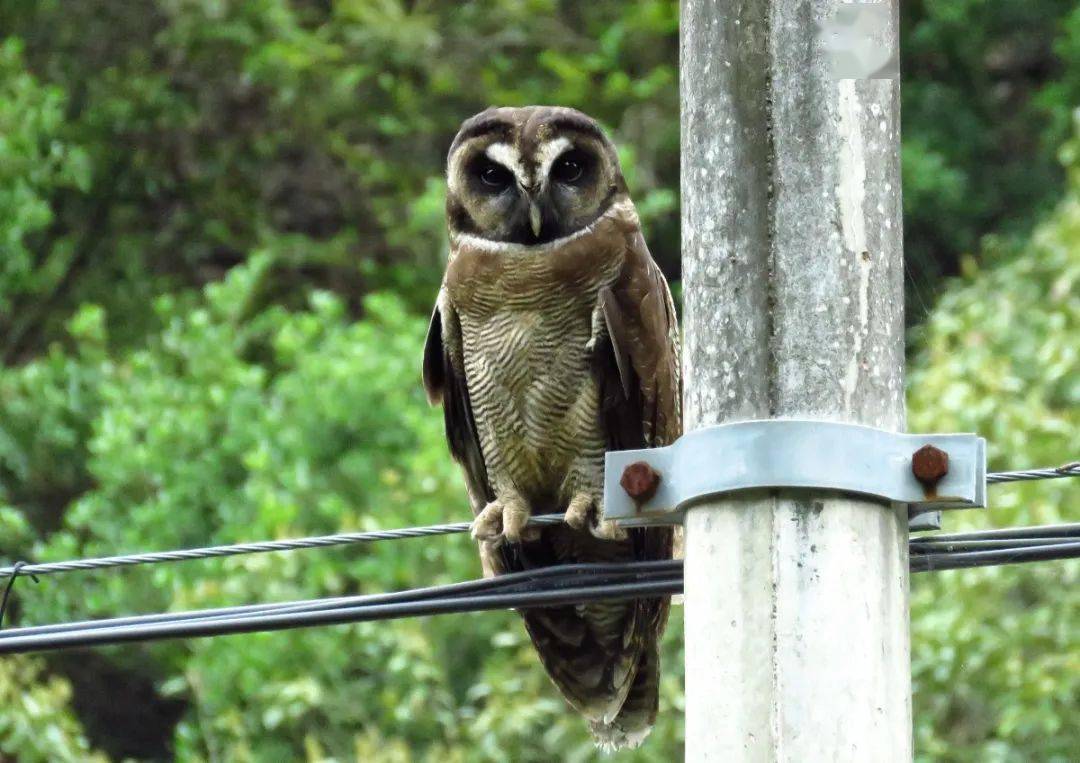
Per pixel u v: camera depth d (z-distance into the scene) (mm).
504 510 9383
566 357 9422
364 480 17000
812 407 6383
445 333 9641
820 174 6516
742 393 6434
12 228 20312
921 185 23219
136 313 23375
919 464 6312
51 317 23328
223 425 18094
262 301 23891
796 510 6246
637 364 9234
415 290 23125
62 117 22641
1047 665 14055
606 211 9445
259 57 24312
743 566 6246
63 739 15125
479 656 16031
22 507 19766
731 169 6570
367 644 15484
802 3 6613
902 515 6383
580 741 14891
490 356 9484
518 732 15031
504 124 9500
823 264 6465
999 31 25344
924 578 15000
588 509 9336
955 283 17734
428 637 15805
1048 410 15297
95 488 19688
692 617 6312
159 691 19516
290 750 15344
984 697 14234
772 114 6578
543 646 9305
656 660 9242
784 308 6453
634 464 6582
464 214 9594
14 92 21078
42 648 7523
